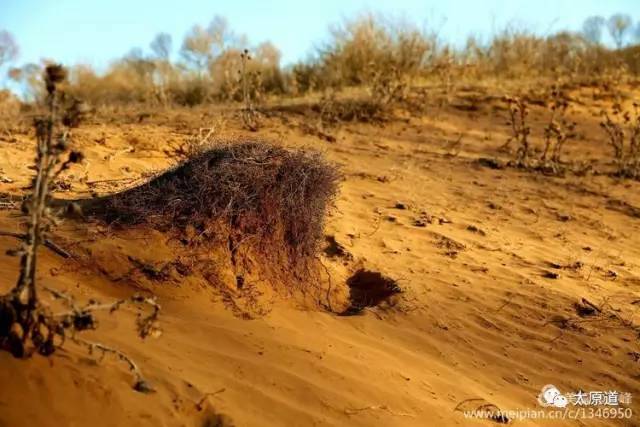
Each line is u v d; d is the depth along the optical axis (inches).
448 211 289.6
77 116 126.9
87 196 217.9
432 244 247.4
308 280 191.6
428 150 403.2
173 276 164.7
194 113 439.5
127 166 265.3
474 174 358.6
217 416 119.3
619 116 532.4
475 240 257.3
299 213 188.1
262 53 660.7
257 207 182.1
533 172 373.7
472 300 205.8
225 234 177.3
